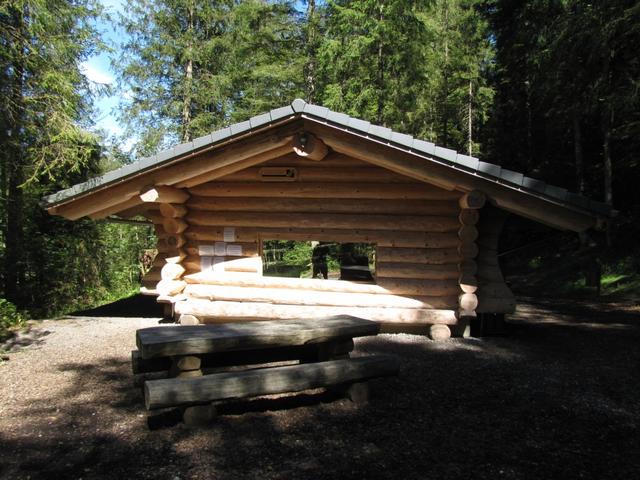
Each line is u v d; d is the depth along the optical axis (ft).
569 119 58.54
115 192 25.12
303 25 62.85
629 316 31.96
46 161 33.04
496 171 20.94
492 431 13.15
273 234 26.22
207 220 26.76
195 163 24.31
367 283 25.26
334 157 25.27
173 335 13.99
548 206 21.13
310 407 14.84
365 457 11.69
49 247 39.88
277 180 25.88
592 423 13.70
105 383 17.51
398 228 24.72
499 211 23.98
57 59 31.24
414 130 78.54
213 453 11.97
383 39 58.44
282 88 65.82
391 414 14.26
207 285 26.71
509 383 16.98
